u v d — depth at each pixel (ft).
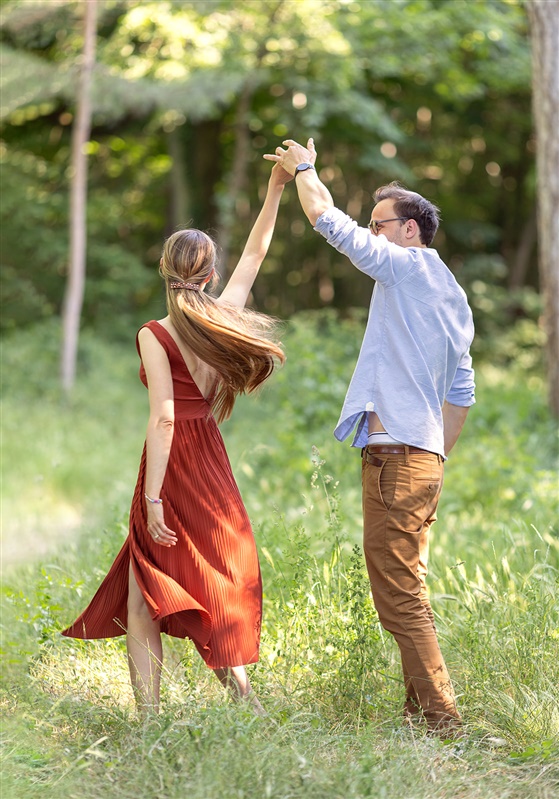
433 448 13.03
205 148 84.99
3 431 43.52
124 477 35.04
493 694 13.30
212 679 14.20
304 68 72.08
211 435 13.44
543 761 11.72
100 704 13.37
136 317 80.64
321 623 14.75
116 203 82.89
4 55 58.49
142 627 13.23
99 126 84.33
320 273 93.20
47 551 23.50
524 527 21.56
